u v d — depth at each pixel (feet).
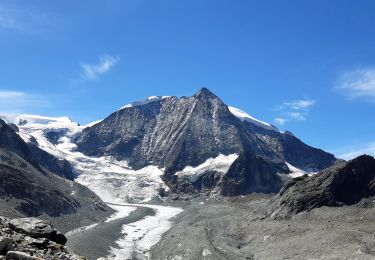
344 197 645.92
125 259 509.35
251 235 569.64
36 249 95.45
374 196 643.86
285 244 490.08
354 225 518.78
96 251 516.73
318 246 445.78
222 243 536.01
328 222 556.92
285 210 629.51
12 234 101.91
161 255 532.32
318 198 633.20
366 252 398.42
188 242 544.62
